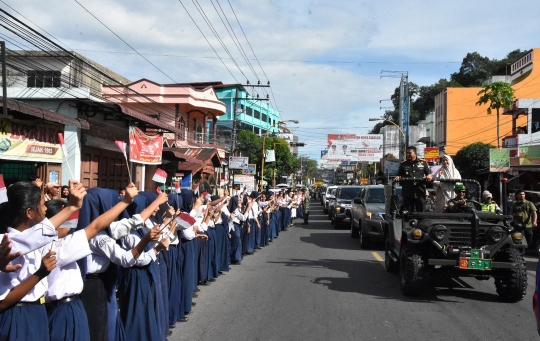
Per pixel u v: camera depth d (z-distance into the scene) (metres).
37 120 13.48
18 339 3.41
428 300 8.50
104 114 17.36
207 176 28.16
